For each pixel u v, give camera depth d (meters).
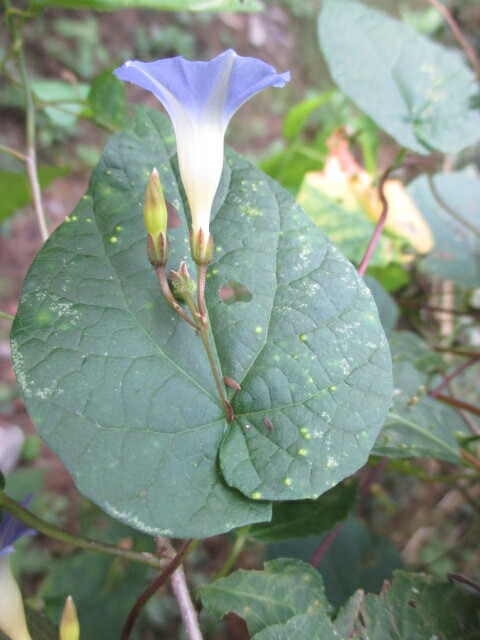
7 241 0.45
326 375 0.10
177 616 0.26
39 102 0.19
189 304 0.09
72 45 0.54
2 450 0.11
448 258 0.20
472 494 0.22
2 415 0.37
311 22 0.61
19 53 0.16
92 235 0.10
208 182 0.10
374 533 0.16
